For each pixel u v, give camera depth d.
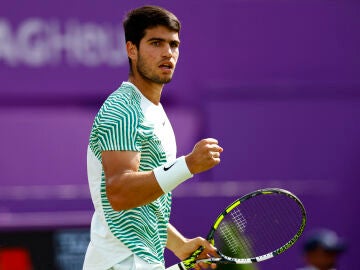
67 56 49.41
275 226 23.36
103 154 15.94
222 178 45.62
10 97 48.62
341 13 50.94
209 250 18.20
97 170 16.56
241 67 50.28
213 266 18.58
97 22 49.72
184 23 50.22
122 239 16.36
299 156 46.59
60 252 31.27
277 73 50.28
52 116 47.97
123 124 15.94
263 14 50.69
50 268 31.09
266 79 50.09
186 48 50.09
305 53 50.56
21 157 46.53
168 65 16.72
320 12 50.88
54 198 38.38
